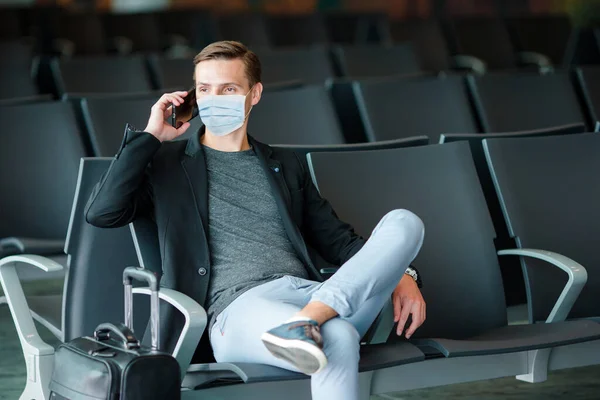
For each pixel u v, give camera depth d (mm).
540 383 4645
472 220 4129
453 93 6145
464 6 15055
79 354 3018
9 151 5219
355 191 4004
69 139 5277
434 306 4000
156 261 3537
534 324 3904
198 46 11406
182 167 3545
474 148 4430
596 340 3934
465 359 3652
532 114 6438
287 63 7977
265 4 14883
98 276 3738
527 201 4293
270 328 3178
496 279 4109
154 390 2926
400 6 15398
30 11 10984
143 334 3760
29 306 4035
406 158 4145
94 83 7262
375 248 3240
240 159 3631
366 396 3455
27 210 5203
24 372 4605
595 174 4488
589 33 10641
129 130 3381
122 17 11336
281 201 3590
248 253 3506
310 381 3305
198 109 3514
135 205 3457
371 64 8758
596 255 4363
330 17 12047
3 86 7113
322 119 5605
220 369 3188
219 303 3393
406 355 3271
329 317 3113
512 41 11625
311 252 3830
